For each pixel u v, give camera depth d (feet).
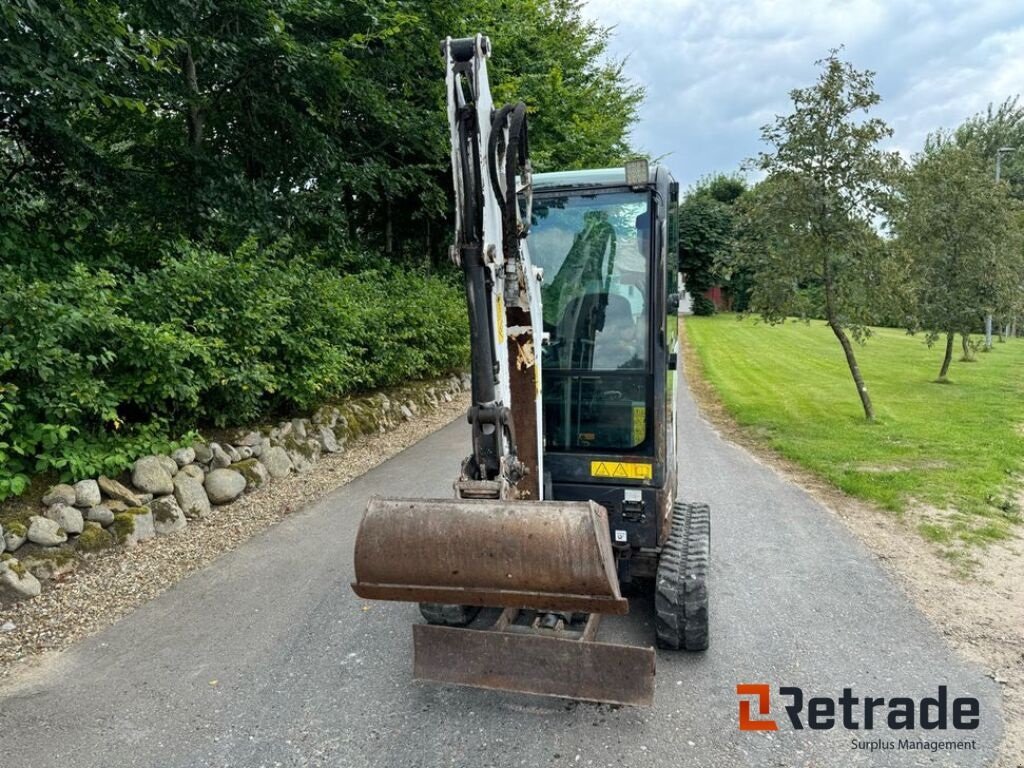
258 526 19.81
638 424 12.60
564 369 12.89
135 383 18.74
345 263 41.14
